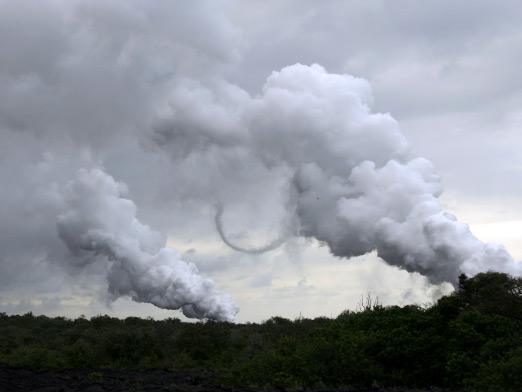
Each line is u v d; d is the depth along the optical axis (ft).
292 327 152.87
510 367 72.90
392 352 88.43
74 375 101.76
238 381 90.12
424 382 86.22
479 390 73.77
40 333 184.03
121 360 131.23
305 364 88.17
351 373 85.76
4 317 229.45
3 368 102.78
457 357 83.10
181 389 76.33
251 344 136.05
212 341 144.77
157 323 203.62
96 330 177.68
